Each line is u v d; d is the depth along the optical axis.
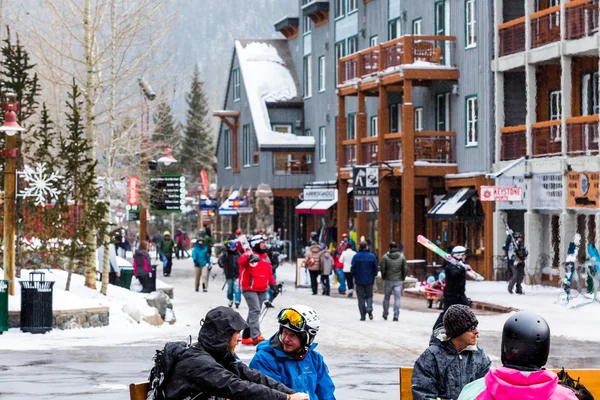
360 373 22.72
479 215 57.00
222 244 96.19
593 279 40.75
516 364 7.09
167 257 70.75
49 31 43.84
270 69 92.94
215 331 9.23
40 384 20.59
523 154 53.12
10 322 31.34
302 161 88.75
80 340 29.45
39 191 35.91
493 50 56.06
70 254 36.53
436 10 63.03
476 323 10.20
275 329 33.75
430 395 10.12
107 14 43.09
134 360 24.84
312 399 10.59
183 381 9.12
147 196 61.94
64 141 38.09
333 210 81.00
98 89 41.06
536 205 51.06
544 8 53.12
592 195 46.41
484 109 56.72
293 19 92.19
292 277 68.00
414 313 40.97
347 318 38.25
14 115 33.19
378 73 63.12
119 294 38.12
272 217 88.75
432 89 62.59
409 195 59.44
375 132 73.81
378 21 72.56
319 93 86.12
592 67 49.12
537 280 50.91
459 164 59.62
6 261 32.75
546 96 52.62
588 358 25.80
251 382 9.16
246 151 94.50
